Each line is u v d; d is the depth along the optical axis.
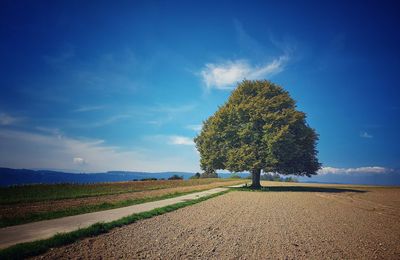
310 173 45.69
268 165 39.94
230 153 42.03
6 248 7.86
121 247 9.14
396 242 11.41
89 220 12.82
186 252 8.93
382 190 50.84
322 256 9.08
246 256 8.80
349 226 14.60
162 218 14.78
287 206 22.06
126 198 23.73
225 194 32.50
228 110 45.38
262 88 46.00
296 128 43.31
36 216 13.48
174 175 85.19
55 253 8.21
